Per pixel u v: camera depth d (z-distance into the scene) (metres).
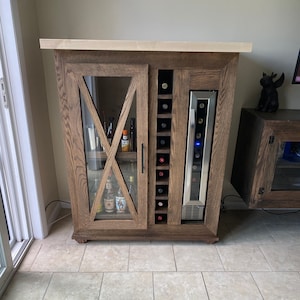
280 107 1.90
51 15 1.64
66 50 1.28
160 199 1.64
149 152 1.50
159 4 1.64
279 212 2.14
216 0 1.63
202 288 1.42
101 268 1.54
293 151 1.65
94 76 1.34
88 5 1.63
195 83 1.36
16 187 1.62
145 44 1.24
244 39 1.72
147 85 1.34
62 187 2.08
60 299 1.34
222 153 1.51
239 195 2.01
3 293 1.37
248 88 1.85
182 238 1.72
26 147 1.56
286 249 1.73
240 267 1.57
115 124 1.46
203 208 1.68
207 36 1.71
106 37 1.70
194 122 1.44
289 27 1.70
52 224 1.93
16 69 1.41
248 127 1.73
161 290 1.40
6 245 1.42
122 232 1.71
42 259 1.60
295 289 1.43
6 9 1.31
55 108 1.85
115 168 1.54
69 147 1.48
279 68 1.80
